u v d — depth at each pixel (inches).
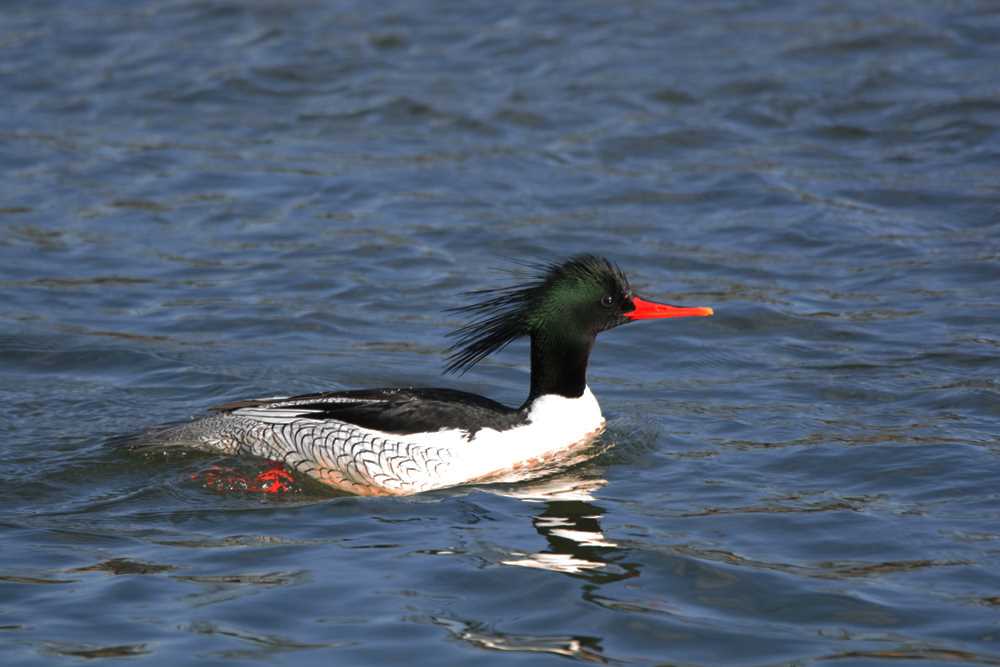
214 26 1109.7
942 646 354.0
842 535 425.1
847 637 360.8
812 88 967.0
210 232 779.4
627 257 740.0
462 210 807.1
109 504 458.9
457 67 1023.6
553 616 373.4
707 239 765.3
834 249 745.0
